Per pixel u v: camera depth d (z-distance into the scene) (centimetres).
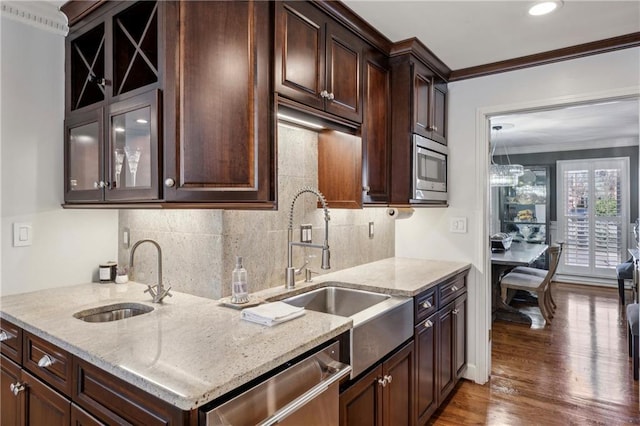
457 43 251
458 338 280
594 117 469
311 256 243
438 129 295
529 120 486
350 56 218
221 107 155
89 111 189
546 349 366
